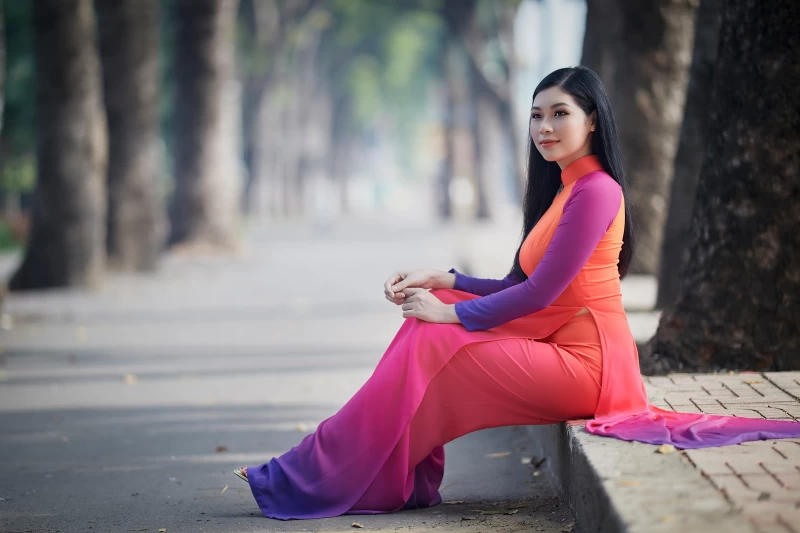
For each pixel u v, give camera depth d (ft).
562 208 12.17
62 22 44.65
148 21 54.03
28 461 16.46
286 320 36.88
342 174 190.90
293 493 12.16
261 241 94.17
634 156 36.24
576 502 11.27
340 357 27.96
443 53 136.98
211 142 68.64
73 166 45.96
